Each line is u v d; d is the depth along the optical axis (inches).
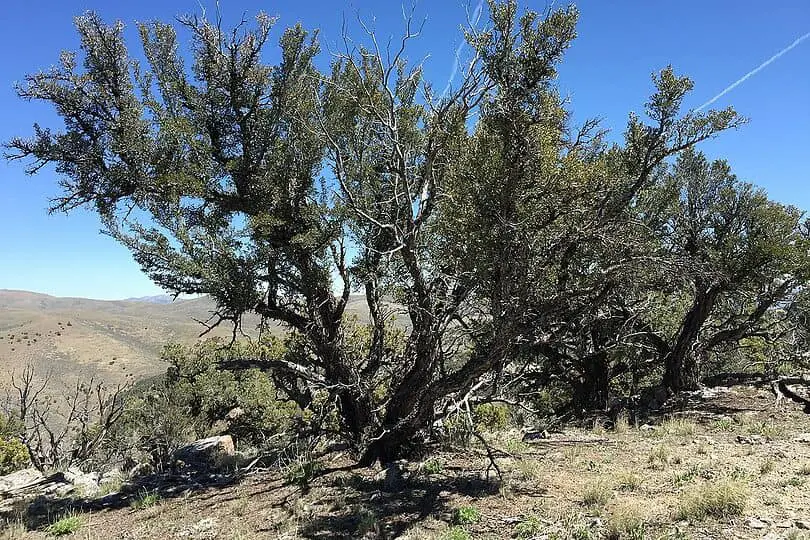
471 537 267.0
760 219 689.0
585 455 417.1
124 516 382.6
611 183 390.9
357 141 488.4
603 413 722.8
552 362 778.2
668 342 830.5
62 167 467.2
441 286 424.8
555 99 350.3
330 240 469.4
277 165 465.1
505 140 330.6
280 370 542.9
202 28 472.7
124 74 474.9
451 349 435.5
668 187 666.8
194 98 472.4
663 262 402.0
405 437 438.3
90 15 460.4
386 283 476.1
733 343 913.5
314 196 494.6
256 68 479.2
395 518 307.7
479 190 336.2
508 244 334.0
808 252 696.4
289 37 468.4
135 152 454.0
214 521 342.3
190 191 434.9
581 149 427.5
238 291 438.3
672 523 252.8
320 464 464.1
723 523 246.4
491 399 418.6
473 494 335.0
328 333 500.4
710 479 320.8
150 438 763.4
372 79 420.8
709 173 724.7
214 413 1043.3
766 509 260.5
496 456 425.7
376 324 519.8
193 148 457.4
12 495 493.7
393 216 449.1
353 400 490.0
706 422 545.0
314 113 445.4
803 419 514.9
